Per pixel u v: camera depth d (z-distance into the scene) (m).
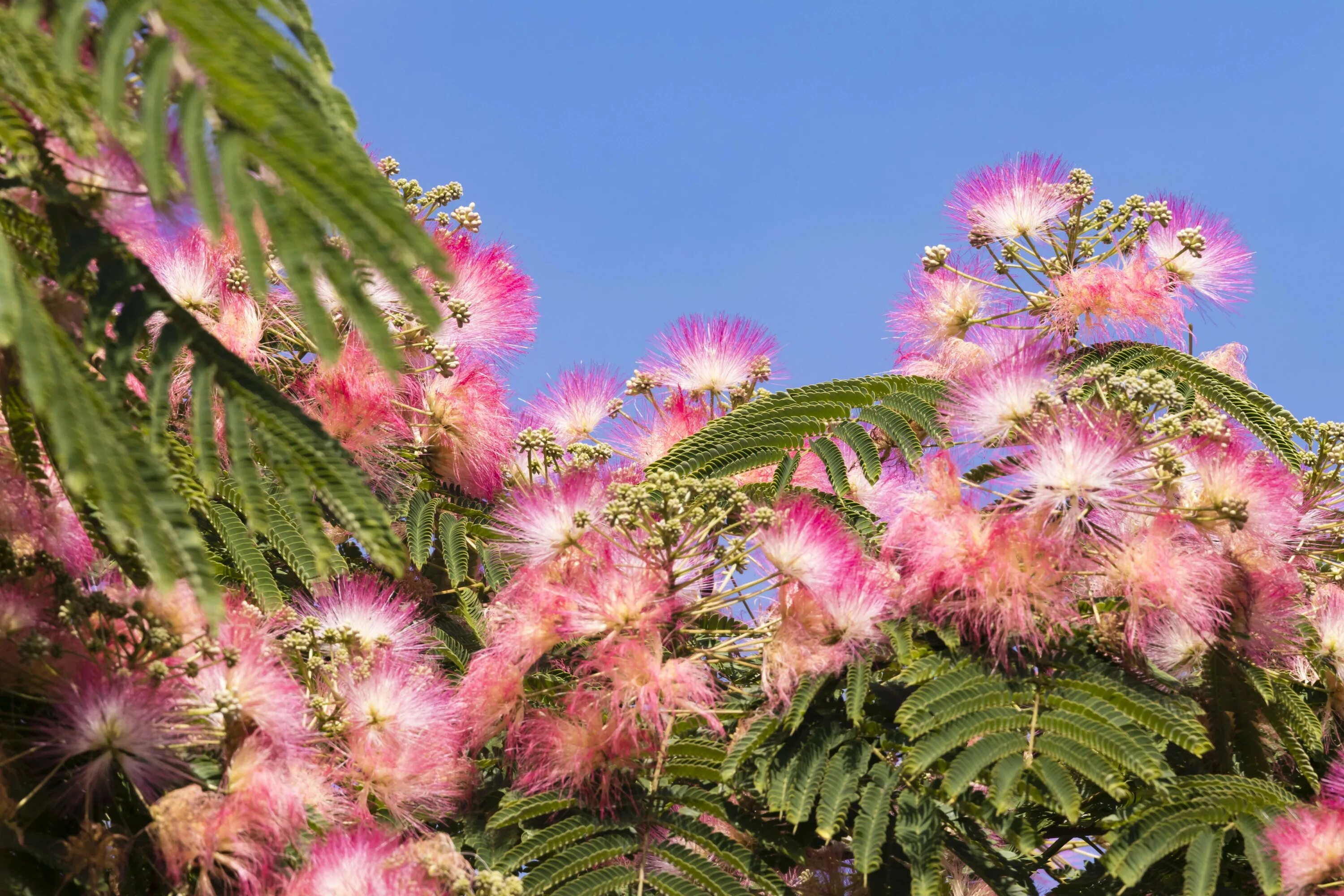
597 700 4.21
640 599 4.25
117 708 3.49
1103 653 4.13
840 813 3.82
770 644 4.20
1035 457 4.26
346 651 4.38
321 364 5.05
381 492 5.05
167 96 2.09
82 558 3.83
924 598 4.20
